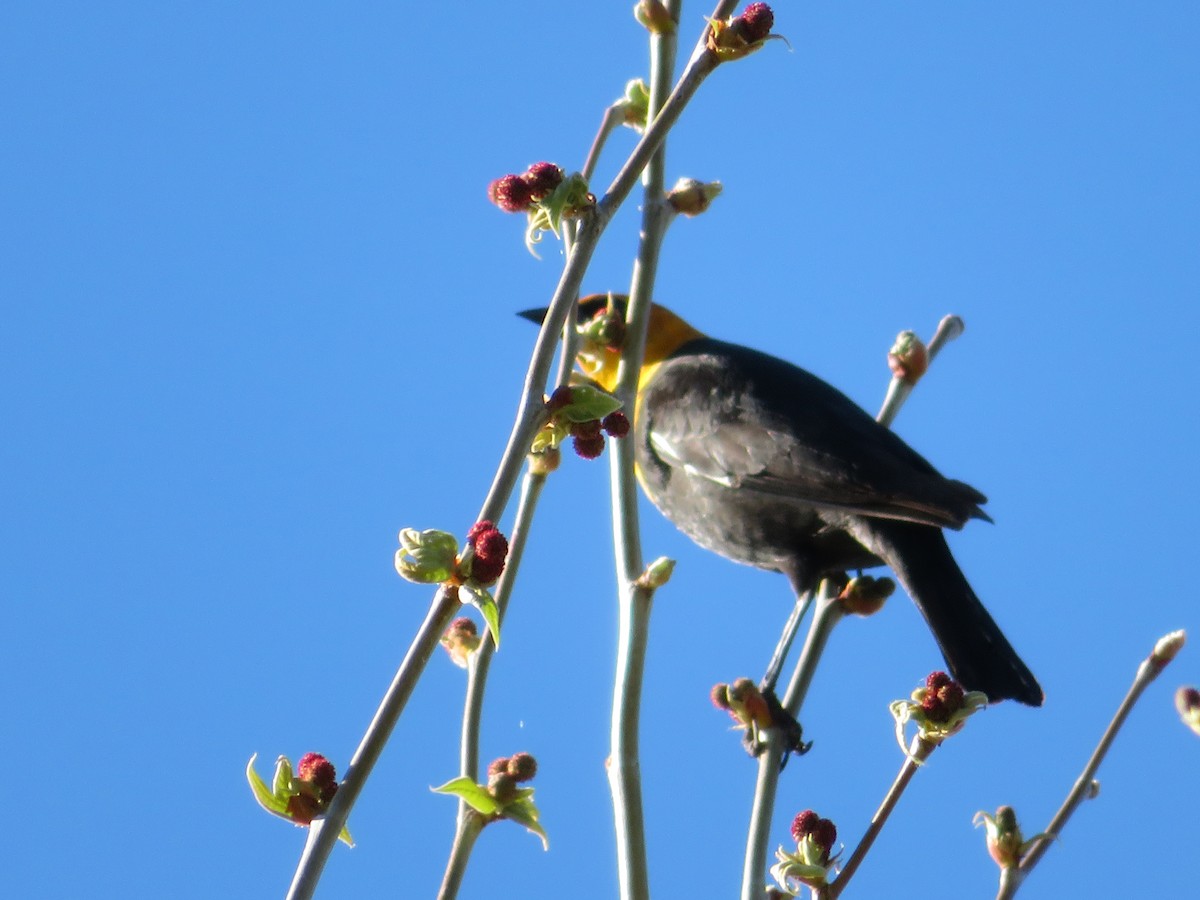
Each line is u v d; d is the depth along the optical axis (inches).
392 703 223.8
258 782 226.4
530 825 273.4
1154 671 335.3
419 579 226.4
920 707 304.0
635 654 309.6
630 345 346.6
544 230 301.4
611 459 331.6
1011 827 327.6
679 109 288.4
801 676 406.9
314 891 213.6
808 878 307.7
